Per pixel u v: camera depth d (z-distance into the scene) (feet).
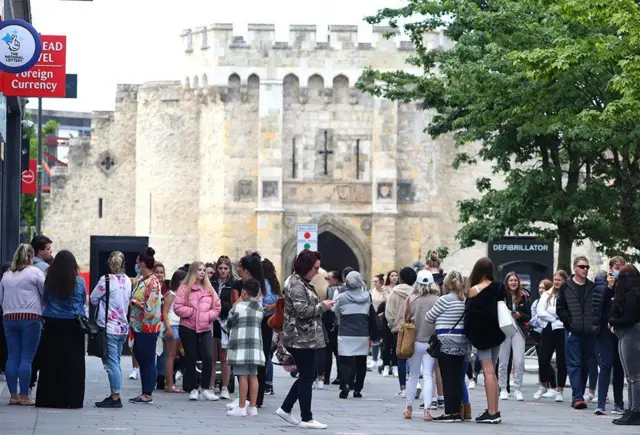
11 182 149.59
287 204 241.96
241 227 240.53
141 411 77.41
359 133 242.78
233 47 240.53
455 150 246.47
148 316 82.43
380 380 121.90
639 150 118.21
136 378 108.17
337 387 109.19
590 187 123.85
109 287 78.38
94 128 263.70
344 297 96.53
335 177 242.58
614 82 96.22
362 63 242.17
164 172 250.98
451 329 75.31
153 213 252.62
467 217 134.62
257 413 78.54
